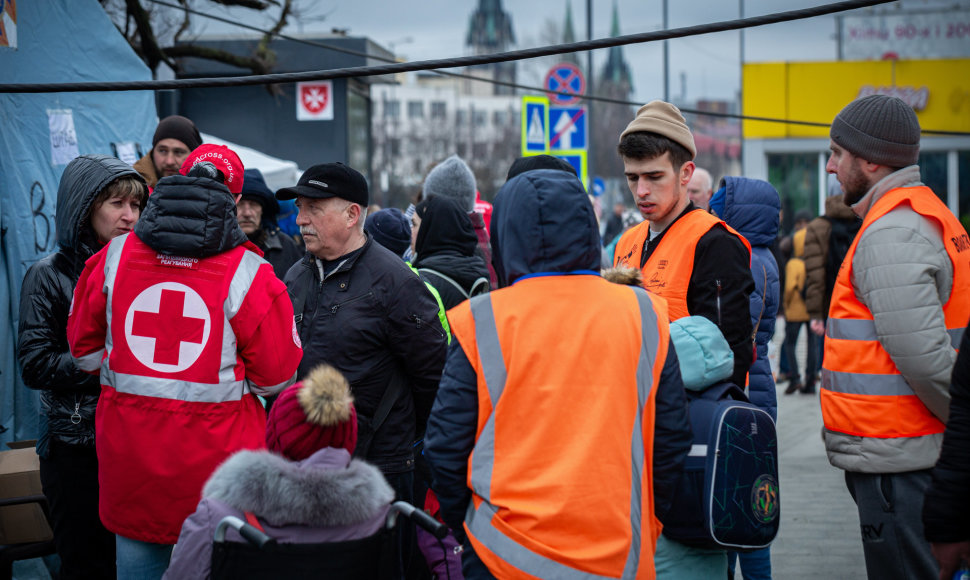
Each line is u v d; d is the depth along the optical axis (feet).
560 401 8.64
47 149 20.65
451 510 9.12
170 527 11.54
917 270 11.21
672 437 9.03
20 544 14.57
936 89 77.00
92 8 22.67
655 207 13.26
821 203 77.61
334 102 61.57
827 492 24.57
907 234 11.37
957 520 8.93
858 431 11.80
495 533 8.61
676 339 10.97
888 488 11.72
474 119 319.47
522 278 9.16
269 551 8.43
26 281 13.48
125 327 11.51
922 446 11.48
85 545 13.78
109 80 23.38
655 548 9.95
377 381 13.48
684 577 10.82
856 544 19.98
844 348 11.98
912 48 78.13
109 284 11.62
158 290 11.52
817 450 29.96
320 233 13.46
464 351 8.95
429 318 13.55
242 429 11.86
